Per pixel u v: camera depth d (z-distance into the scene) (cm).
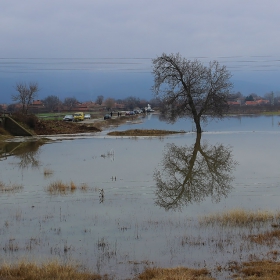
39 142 4612
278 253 1063
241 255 1064
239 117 10650
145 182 2072
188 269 964
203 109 5322
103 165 2680
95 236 1253
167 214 1485
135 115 12319
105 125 7800
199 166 2539
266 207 1534
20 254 1109
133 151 3456
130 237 1238
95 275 948
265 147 3534
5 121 5600
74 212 1527
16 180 2181
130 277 943
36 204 1653
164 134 5416
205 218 1398
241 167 2462
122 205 1622
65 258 1073
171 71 5309
